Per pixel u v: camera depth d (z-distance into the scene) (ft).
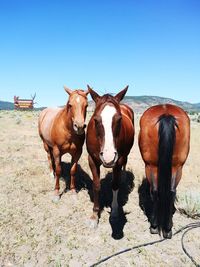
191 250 15.92
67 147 21.39
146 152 16.53
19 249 15.66
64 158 32.04
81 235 17.16
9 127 55.47
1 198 21.04
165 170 15.44
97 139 16.17
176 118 16.08
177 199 21.63
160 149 15.46
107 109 14.69
